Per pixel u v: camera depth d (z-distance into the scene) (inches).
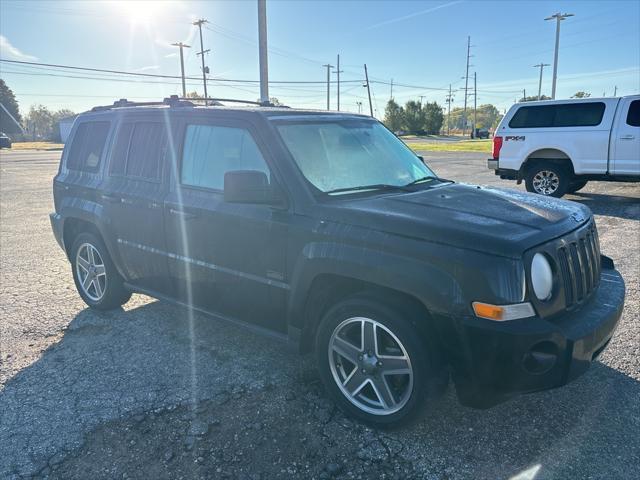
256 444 117.0
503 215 119.7
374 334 118.6
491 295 102.3
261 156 138.6
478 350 104.7
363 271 115.0
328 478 106.3
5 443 118.3
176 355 161.3
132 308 203.9
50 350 166.1
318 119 154.2
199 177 154.7
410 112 3595.0
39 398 137.0
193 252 154.7
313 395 137.3
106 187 183.2
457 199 133.9
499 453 113.1
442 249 107.3
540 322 104.0
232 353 162.4
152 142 170.9
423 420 125.3
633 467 107.5
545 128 441.7
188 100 180.4
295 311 131.0
